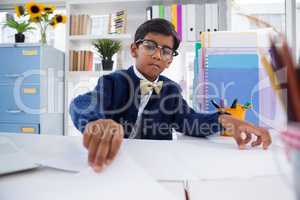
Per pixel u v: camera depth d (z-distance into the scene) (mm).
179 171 319
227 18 1812
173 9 1877
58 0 2221
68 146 451
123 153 368
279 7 1729
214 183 280
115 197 255
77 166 330
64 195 257
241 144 468
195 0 2076
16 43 1924
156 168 331
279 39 167
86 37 2053
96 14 2297
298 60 147
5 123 1907
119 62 2070
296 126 141
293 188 152
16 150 387
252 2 1765
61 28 2293
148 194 260
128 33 2123
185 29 1862
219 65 802
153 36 752
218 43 810
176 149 441
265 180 279
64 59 2195
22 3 2311
